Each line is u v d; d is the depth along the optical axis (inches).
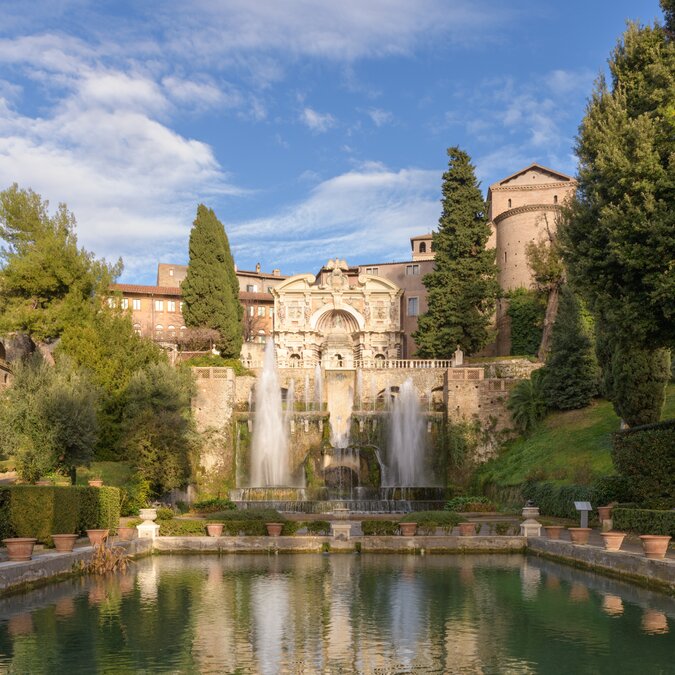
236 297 3061.0
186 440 1866.4
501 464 2062.0
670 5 1192.2
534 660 532.7
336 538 1246.9
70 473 1523.1
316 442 2269.9
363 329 3292.3
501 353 3125.0
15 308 2005.4
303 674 500.1
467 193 2957.7
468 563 1099.9
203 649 567.2
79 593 820.0
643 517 1130.0
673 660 530.9
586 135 1194.0
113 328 2047.2
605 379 1573.6
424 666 518.6
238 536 1254.3
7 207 2089.1
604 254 1130.0
